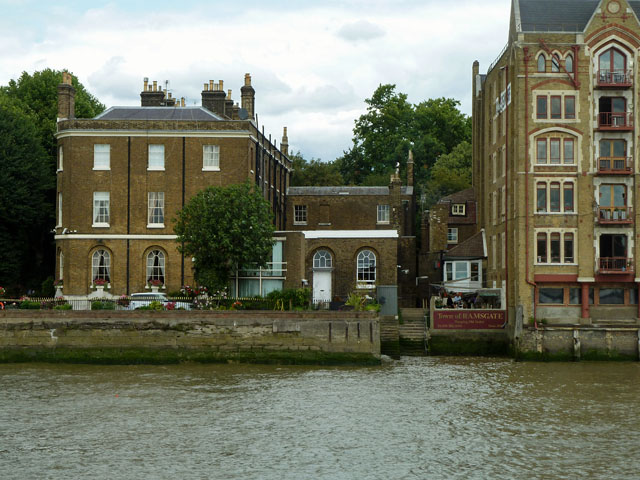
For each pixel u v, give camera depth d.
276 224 74.88
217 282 54.09
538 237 57.03
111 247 60.69
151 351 49.16
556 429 32.44
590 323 56.00
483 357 57.59
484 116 75.25
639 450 29.31
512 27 60.34
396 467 27.11
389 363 51.62
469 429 32.38
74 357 49.25
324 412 35.25
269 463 27.47
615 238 57.16
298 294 54.41
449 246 80.06
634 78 56.91
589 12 58.88
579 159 56.94
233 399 38.06
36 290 68.06
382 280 64.38
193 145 60.81
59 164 62.53
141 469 26.78
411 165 85.44
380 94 108.94
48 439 30.58
